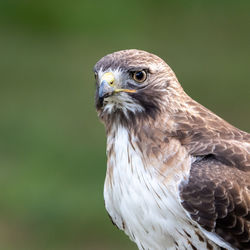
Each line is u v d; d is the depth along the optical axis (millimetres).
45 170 16984
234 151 8727
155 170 8758
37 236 15750
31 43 21453
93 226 15781
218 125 9125
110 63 9234
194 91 19656
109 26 22281
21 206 16250
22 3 22438
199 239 8773
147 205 8805
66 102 19141
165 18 22781
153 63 9195
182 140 8906
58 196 16250
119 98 9109
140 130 9023
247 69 20469
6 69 20438
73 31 22000
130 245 15445
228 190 8508
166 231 8805
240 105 19391
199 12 22938
